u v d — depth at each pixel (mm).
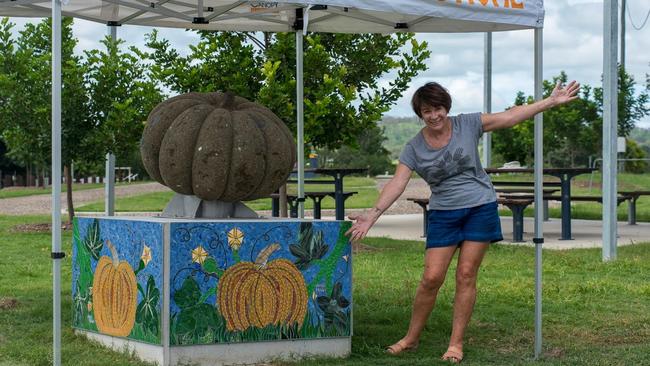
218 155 6121
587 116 41375
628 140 47219
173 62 13445
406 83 13766
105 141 14828
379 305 8156
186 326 5586
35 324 7203
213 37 13148
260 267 5785
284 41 12930
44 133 15906
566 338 6820
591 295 8852
